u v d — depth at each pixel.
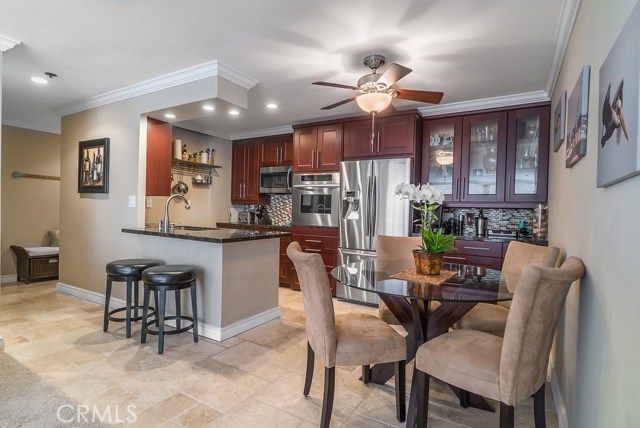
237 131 5.50
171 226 3.90
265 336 3.00
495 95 3.53
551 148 3.10
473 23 2.18
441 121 3.98
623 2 1.15
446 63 2.77
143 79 3.24
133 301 3.47
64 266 4.27
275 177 5.31
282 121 4.77
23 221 5.01
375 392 2.14
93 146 3.88
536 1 1.94
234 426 1.78
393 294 1.68
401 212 3.88
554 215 2.79
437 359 1.58
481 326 2.11
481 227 3.92
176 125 5.00
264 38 2.43
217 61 2.81
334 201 4.41
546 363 1.54
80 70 3.04
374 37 2.38
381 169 4.01
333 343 1.74
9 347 2.66
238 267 3.06
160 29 2.33
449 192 3.96
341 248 4.27
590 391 1.40
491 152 3.76
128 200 3.59
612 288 1.18
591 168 1.53
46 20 2.23
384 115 4.04
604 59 1.36
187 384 2.18
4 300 3.94
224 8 2.07
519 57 2.64
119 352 2.61
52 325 3.14
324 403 1.73
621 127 1.05
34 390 2.06
